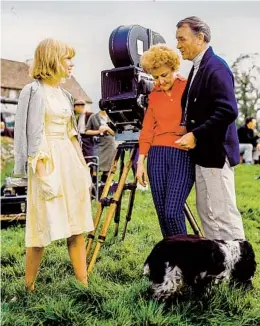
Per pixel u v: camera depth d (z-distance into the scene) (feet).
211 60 10.44
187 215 11.83
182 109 10.77
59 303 10.23
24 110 10.54
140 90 11.76
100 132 14.89
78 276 11.22
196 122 10.55
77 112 14.66
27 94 10.57
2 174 18.57
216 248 9.82
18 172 10.66
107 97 12.23
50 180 10.46
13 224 16.05
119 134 12.42
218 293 10.05
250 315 9.82
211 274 9.77
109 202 12.03
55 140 10.78
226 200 10.89
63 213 10.66
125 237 13.62
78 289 10.71
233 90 10.30
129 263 12.44
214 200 10.89
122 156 12.79
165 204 10.73
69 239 11.22
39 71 10.73
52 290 11.13
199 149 10.53
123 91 12.15
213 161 10.51
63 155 10.81
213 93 10.23
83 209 11.03
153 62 10.67
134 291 10.53
